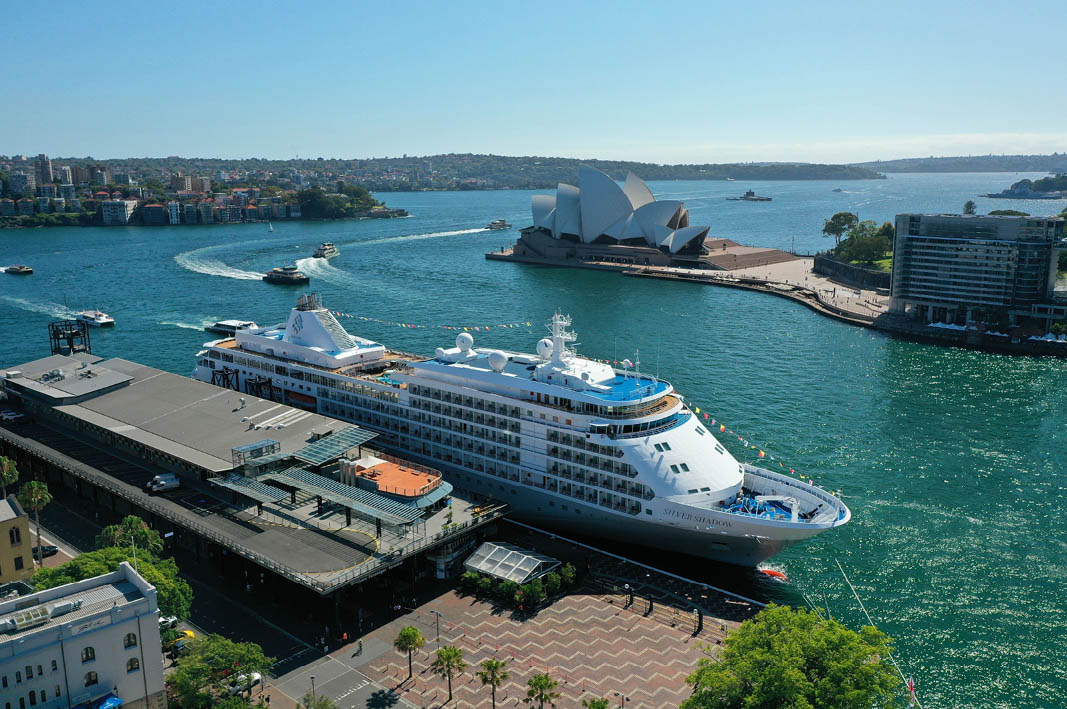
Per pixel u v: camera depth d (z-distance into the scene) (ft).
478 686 272.51
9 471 381.19
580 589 330.54
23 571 324.19
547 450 373.61
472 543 357.61
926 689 284.61
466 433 402.31
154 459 423.64
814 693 228.84
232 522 355.15
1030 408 565.94
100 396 486.79
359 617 310.04
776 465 462.60
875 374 649.20
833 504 341.00
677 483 344.28
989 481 444.14
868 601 335.06
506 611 316.19
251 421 432.25
